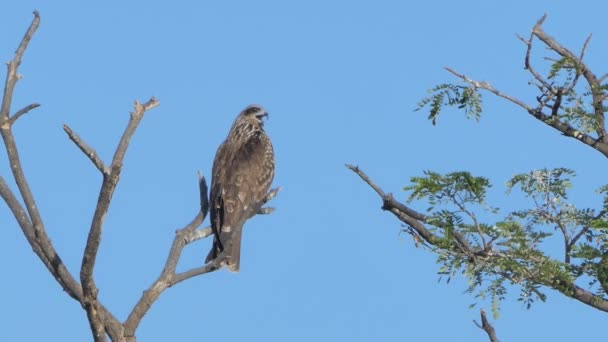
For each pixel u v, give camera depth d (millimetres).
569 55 13578
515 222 12516
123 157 8367
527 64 13469
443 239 12586
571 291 12469
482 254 12523
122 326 9094
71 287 9055
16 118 9016
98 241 8516
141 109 8461
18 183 9008
